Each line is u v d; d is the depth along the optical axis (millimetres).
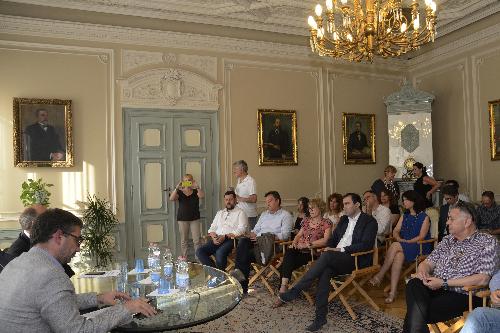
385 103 8453
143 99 7016
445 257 3439
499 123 7188
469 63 7738
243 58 7750
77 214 6582
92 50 6766
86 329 2076
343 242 4812
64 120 6566
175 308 2793
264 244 5305
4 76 6285
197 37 7363
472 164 7719
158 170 7152
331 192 8328
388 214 5719
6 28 6289
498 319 2586
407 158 8258
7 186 6273
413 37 4500
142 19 7000
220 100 7551
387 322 4188
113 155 6844
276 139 7918
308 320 4332
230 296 3049
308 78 8273
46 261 2133
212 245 5770
